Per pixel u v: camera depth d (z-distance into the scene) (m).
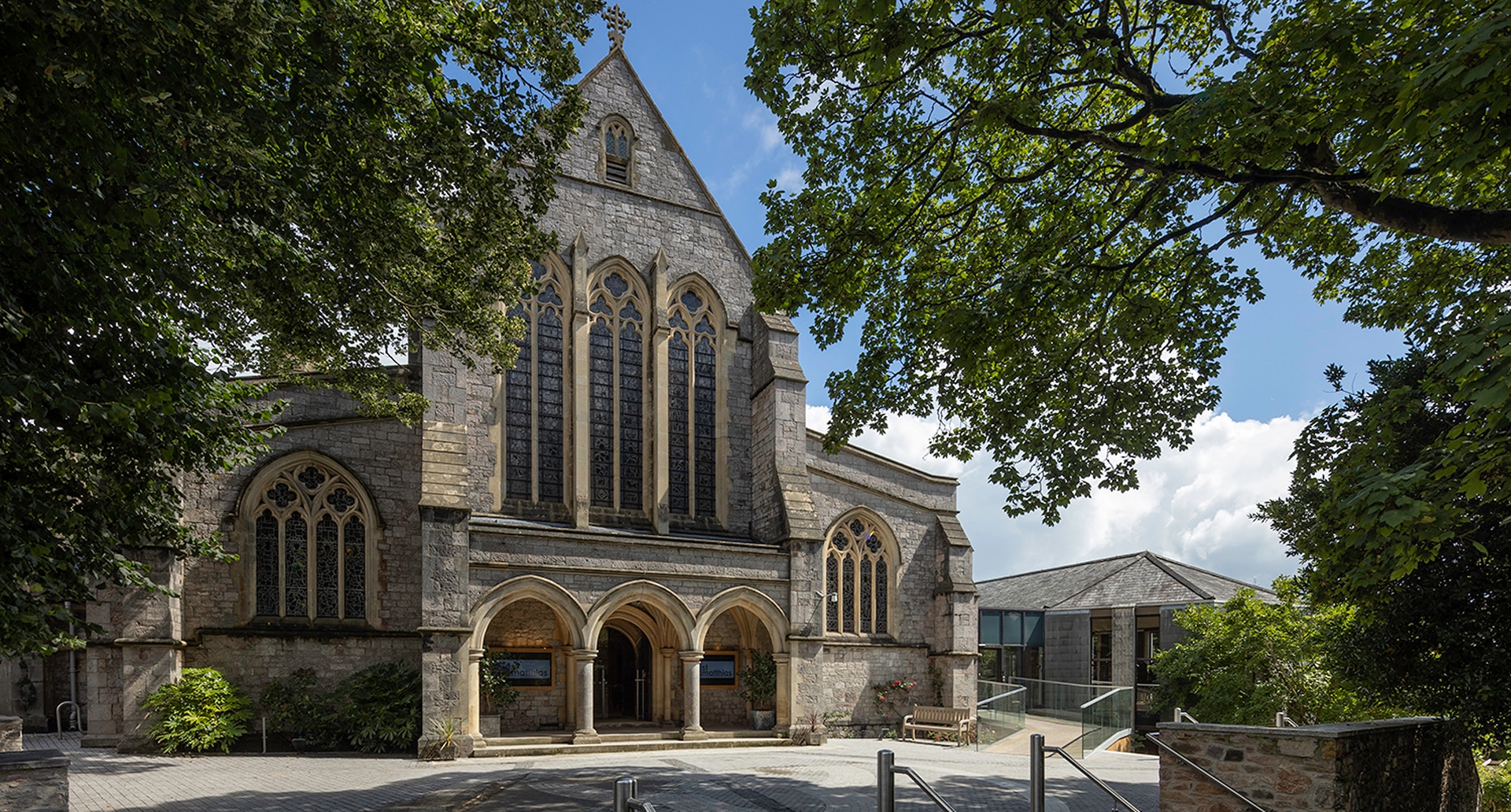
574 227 25.14
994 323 11.10
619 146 26.64
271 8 7.34
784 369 25.78
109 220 6.75
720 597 22.81
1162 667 25.41
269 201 8.95
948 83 12.96
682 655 22.28
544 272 24.61
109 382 7.34
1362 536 8.30
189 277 8.41
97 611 18.58
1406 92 6.80
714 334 26.92
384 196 9.88
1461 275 11.95
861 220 13.03
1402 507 7.65
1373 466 9.14
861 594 27.12
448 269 12.26
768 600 23.38
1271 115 8.29
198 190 7.63
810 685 23.50
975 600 27.55
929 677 27.38
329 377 17.31
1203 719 23.22
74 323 7.36
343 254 10.70
